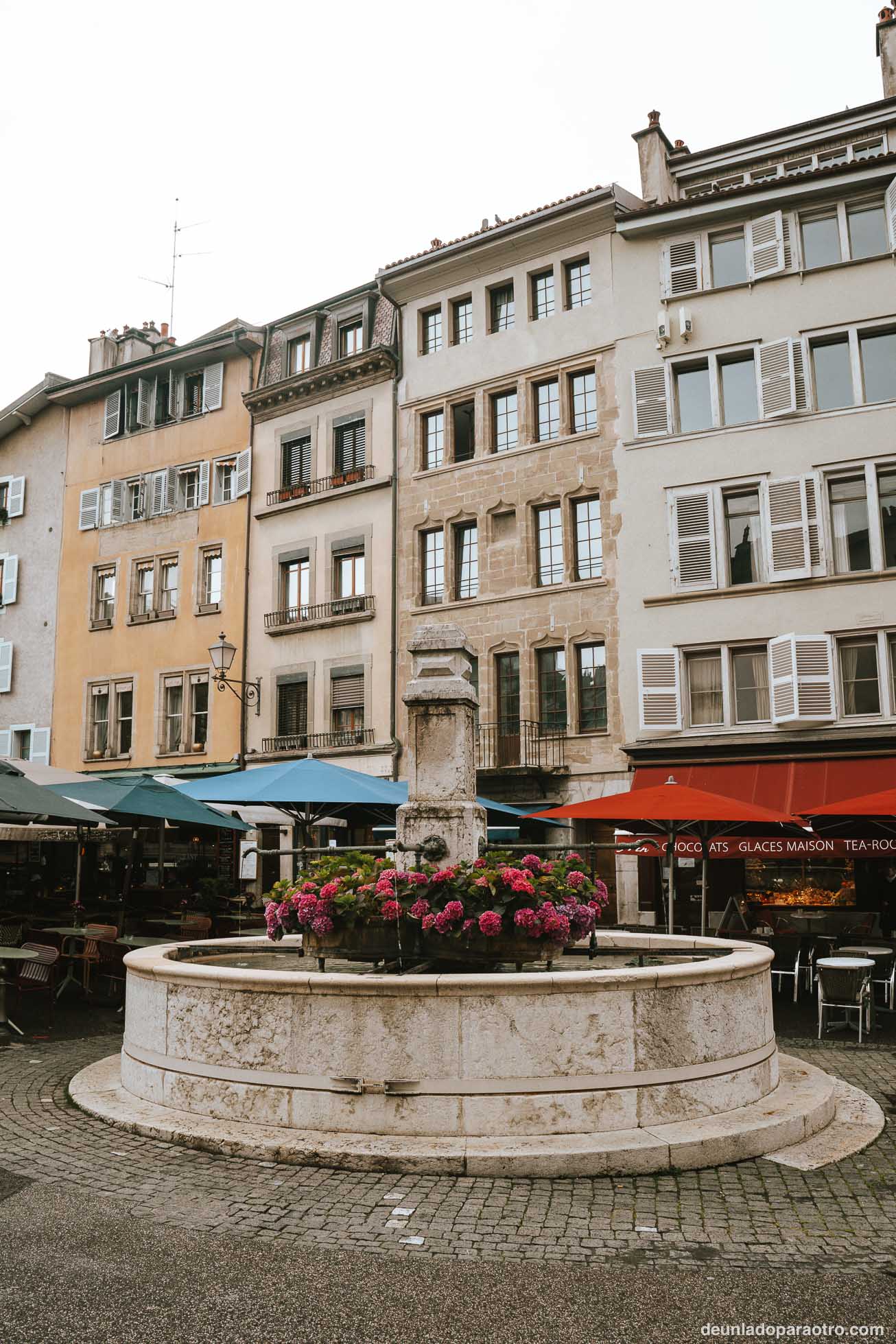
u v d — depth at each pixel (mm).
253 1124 6297
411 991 6117
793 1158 6039
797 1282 4344
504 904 6926
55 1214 5086
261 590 27938
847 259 21172
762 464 21219
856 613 19969
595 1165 5688
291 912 7191
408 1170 5684
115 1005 12422
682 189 25000
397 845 8219
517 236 24312
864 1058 9328
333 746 25656
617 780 21625
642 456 22406
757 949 8273
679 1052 6324
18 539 33750
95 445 32531
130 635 30422
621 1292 4234
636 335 22906
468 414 25547
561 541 23438
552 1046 6078
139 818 16125
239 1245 4703
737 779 19609
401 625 25094
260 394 28359
